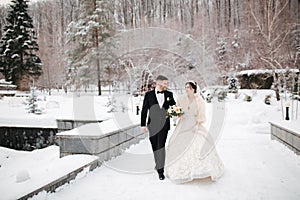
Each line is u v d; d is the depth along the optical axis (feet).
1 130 26.55
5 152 20.24
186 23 54.80
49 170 11.79
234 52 60.49
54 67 78.69
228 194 10.50
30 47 73.36
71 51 45.68
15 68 69.82
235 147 18.63
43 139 25.80
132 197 10.35
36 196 9.56
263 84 50.96
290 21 52.47
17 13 72.54
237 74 54.08
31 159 17.22
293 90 38.68
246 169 13.47
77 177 12.05
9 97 52.34
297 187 11.09
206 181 11.93
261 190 10.83
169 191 10.88
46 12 90.68
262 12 56.18
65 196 10.35
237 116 30.12
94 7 40.83
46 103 41.78
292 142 16.25
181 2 51.78
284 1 52.90
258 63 54.75
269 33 47.37
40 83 76.69
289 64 49.37
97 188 11.16
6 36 72.38
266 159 15.25
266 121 29.12
